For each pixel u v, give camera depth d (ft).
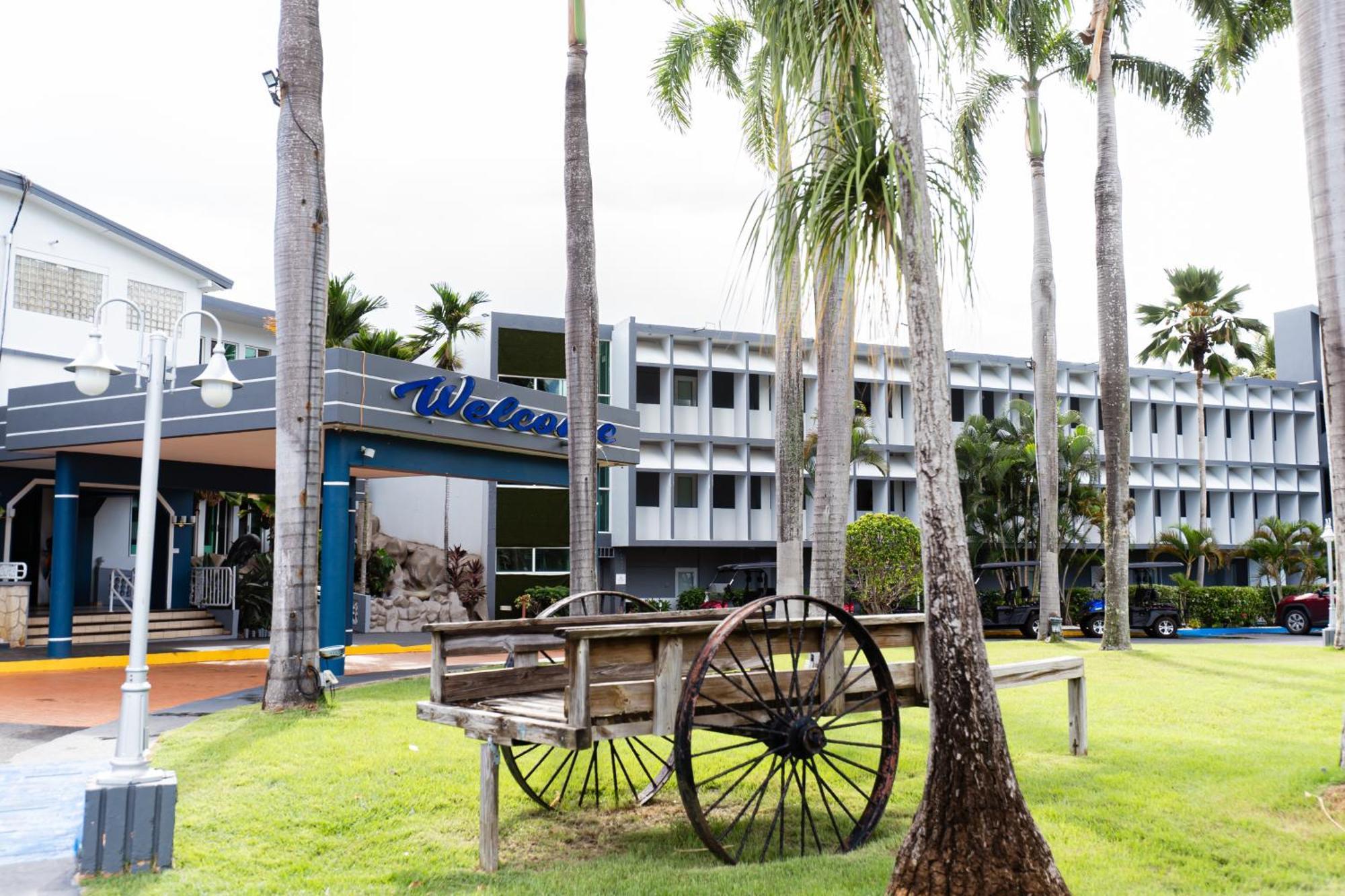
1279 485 138.72
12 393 61.67
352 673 53.57
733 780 26.94
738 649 21.30
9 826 22.15
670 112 60.44
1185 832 20.84
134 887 17.81
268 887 17.90
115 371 23.08
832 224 19.02
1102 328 68.49
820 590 42.80
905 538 81.35
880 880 17.87
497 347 100.48
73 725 36.68
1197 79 74.28
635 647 19.33
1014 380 125.49
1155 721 34.86
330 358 48.52
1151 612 96.84
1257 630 110.11
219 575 80.64
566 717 18.35
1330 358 25.91
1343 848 19.72
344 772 26.50
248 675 53.42
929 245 17.74
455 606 95.14
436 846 20.61
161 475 66.59
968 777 16.11
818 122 20.80
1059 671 28.02
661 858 19.99
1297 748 29.63
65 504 60.54
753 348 110.42
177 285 81.56
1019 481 109.09
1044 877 15.62
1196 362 128.57
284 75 38.68
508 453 61.87
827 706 21.48
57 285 71.92
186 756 28.81
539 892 17.52
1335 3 25.63
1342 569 25.73
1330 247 25.64
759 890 17.46
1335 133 25.55
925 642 23.93
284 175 38.58
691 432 108.27
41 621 69.15
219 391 24.50
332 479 49.62
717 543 108.17
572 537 47.88
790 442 47.52
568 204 49.21
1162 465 133.49
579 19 49.55
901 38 18.15
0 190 68.13
